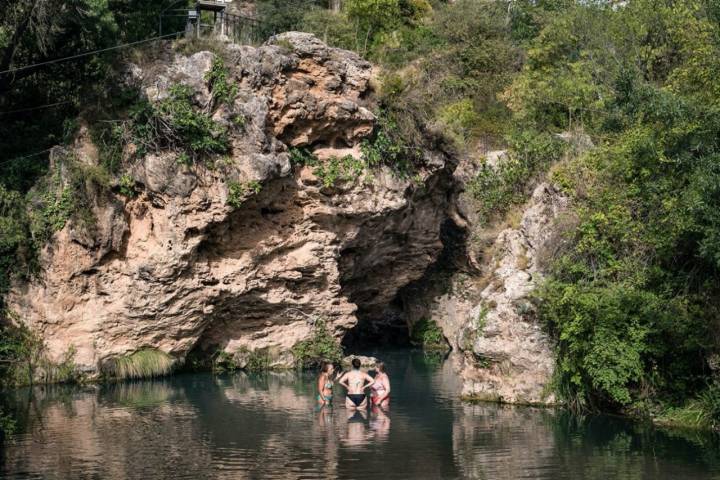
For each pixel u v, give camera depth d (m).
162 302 25.62
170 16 33.09
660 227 19.77
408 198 30.62
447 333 36.38
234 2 44.84
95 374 25.11
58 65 28.23
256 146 26.00
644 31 31.75
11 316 24.73
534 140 31.86
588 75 33.88
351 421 18.92
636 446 16.19
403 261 33.50
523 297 20.55
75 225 24.77
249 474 14.10
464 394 21.97
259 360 28.94
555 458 15.24
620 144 21.67
